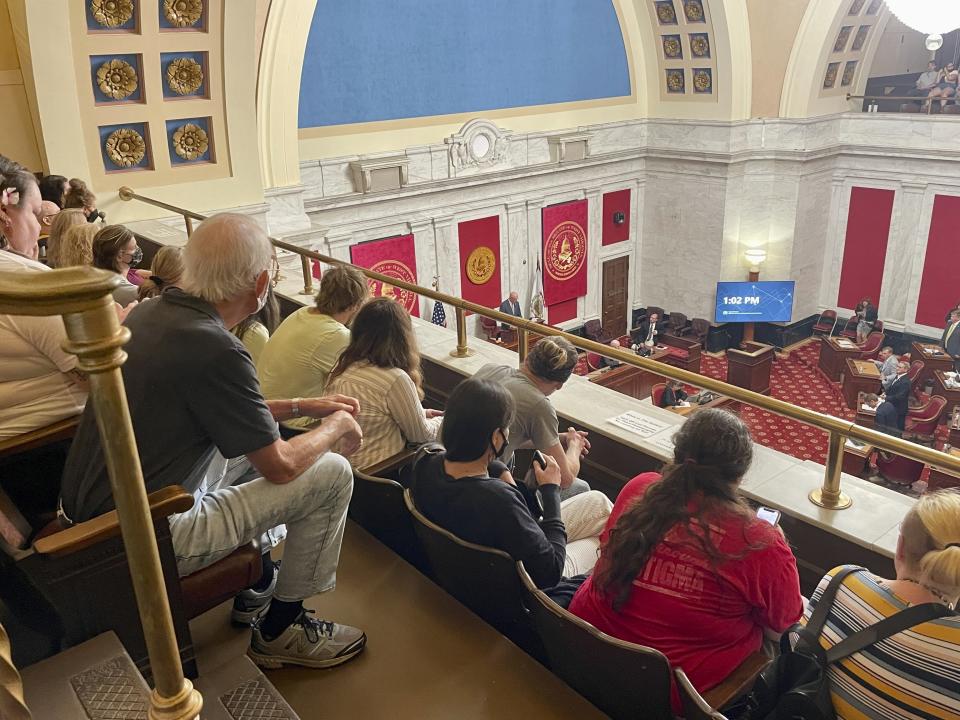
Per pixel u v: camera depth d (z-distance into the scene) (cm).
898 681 156
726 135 1447
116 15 673
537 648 225
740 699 183
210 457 175
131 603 162
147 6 678
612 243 1584
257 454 173
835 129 1501
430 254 1285
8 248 255
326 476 190
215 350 162
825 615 170
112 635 156
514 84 1316
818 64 1394
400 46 1153
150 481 165
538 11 1312
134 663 158
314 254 476
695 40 1409
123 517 104
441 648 208
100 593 157
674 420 327
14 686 112
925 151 1395
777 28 1378
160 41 698
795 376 1444
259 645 200
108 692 141
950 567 153
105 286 91
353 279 321
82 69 672
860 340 1415
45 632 153
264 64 930
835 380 1355
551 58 1356
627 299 1666
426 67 1192
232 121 763
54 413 186
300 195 1014
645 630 183
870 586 167
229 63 740
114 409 99
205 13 713
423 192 1230
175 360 160
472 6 1221
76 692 141
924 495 169
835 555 254
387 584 234
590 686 186
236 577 186
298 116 1073
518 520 206
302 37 949
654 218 1612
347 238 1174
